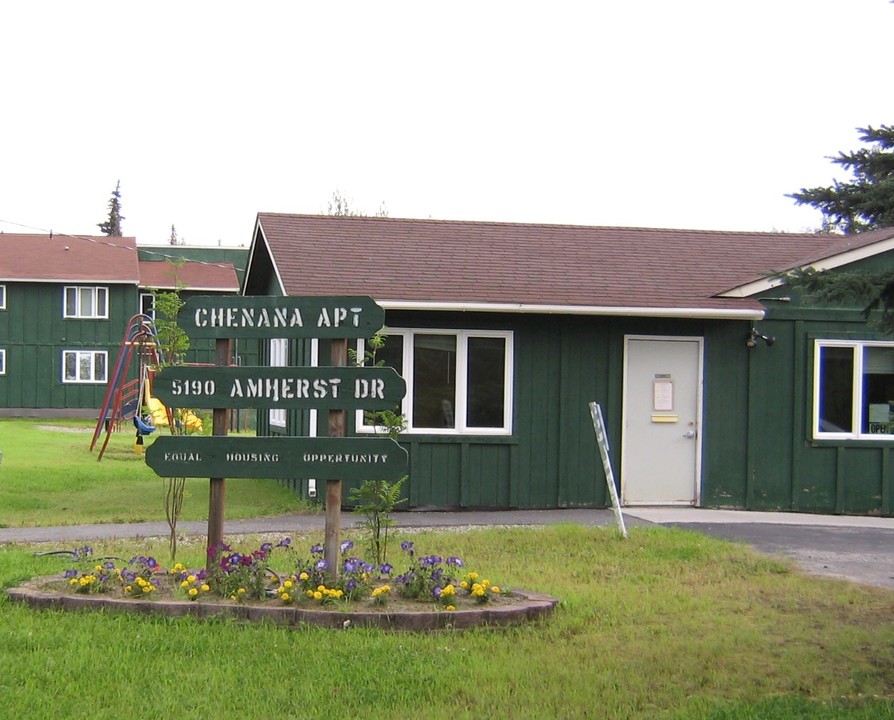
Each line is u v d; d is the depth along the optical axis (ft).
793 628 26.89
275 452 28.17
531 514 48.11
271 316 28.50
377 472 28.02
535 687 22.07
